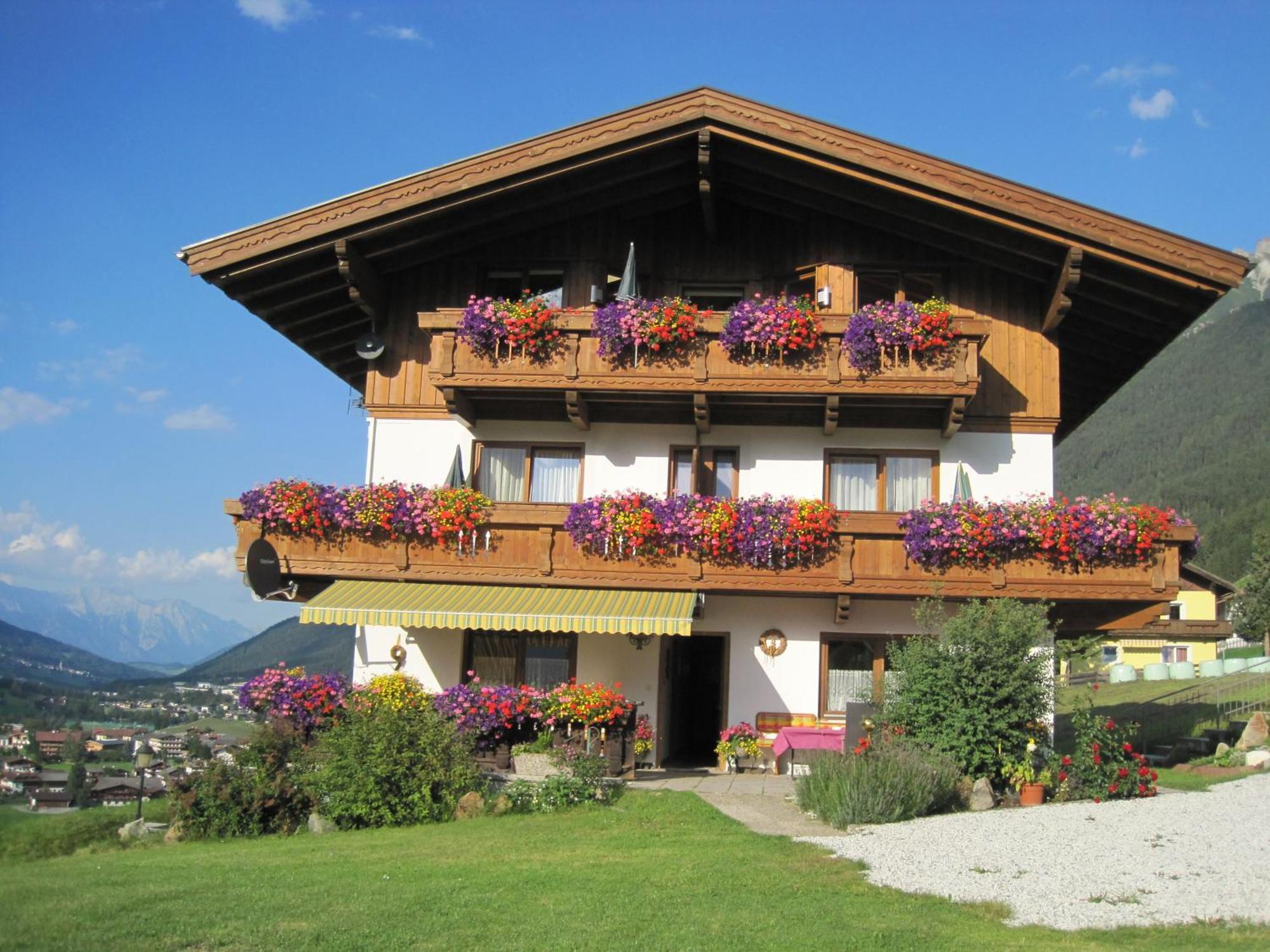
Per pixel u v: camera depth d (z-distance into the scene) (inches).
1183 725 1150.3
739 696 933.2
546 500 971.3
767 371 895.1
